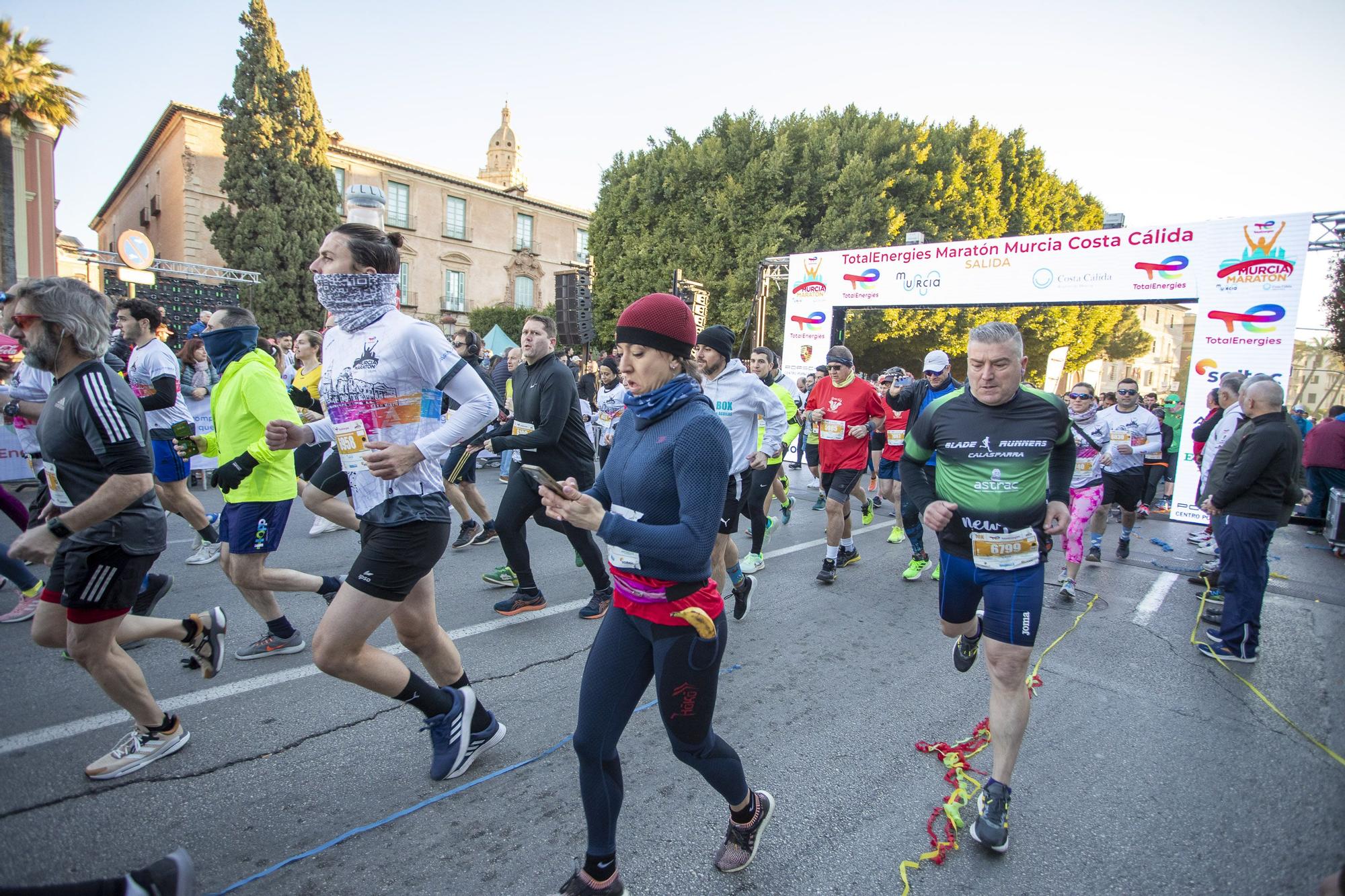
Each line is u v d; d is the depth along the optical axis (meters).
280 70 26.27
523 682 3.62
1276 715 3.60
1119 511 10.48
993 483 2.61
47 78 17.80
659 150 23.56
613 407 8.89
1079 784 2.88
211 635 3.15
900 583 5.81
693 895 2.16
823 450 5.89
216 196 29.39
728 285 21.44
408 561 2.39
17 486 7.86
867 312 21.33
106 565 2.42
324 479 4.46
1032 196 25.23
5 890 1.44
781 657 4.13
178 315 22.23
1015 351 2.59
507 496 4.43
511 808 2.56
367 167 34.66
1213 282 10.11
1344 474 9.31
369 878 2.17
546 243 42.59
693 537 1.81
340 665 2.34
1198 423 9.48
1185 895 2.25
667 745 3.08
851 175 20.28
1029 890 2.25
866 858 2.38
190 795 2.54
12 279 18.16
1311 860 2.45
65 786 2.54
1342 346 20.48
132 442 2.31
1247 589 4.31
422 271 37.03
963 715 3.46
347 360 2.43
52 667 3.52
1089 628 4.87
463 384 2.45
